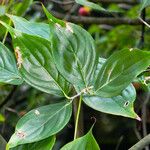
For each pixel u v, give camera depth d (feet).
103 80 1.39
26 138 1.33
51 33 1.39
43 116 1.37
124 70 1.37
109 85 1.38
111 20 3.73
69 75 1.40
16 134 1.33
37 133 1.33
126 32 4.26
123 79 1.37
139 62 1.36
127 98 1.43
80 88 1.40
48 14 1.39
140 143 1.76
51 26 1.39
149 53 1.34
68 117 1.36
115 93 1.36
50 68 1.42
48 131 1.33
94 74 1.41
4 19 2.09
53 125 1.35
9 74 1.54
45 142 1.37
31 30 1.64
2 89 4.15
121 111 1.38
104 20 3.73
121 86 1.36
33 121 1.36
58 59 1.39
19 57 1.40
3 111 4.00
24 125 1.35
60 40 1.40
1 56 1.57
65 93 1.41
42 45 1.41
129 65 1.37
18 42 1.39
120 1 4.00
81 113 2.20
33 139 1.32
